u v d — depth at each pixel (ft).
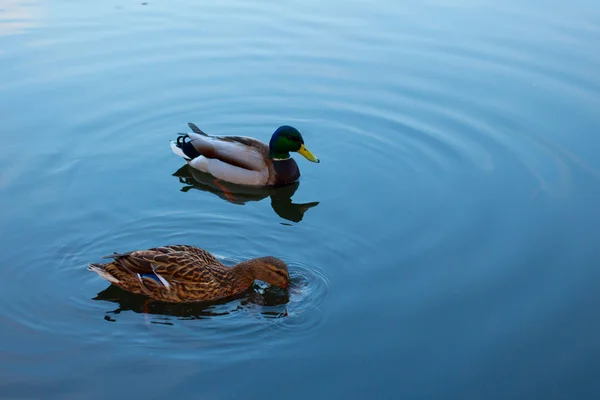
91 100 45.52
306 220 34.68
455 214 34.47
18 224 32.94
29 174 37.42
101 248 31.63
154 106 45.34
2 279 28.99
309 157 39.78
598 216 33.99
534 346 25.55
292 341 25.75
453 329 26.40
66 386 23.32
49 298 27.99
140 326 26.45
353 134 42.93
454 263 30.50
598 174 37.73
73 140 41.11
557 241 32.04
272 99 46.65
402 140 42.04
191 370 24.14
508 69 49.19
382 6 60.13
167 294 27.94
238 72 49.49
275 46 52.85
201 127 43.75
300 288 28.81
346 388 23.45
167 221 34.35
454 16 57.98
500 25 56.18
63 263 30.27
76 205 34.94
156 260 27.96
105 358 24.68
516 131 42.11
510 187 36.81
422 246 31.83
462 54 51.39
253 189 39.73
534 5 60.29
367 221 34.19
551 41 53.06
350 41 53.57
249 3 60.90
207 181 40.19
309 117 44.83
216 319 27.04
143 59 50.90
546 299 28.12
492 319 26.96
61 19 57.47
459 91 46.73
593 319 26.96
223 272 28.60
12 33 54.49
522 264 30.40
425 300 28.04
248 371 24.17
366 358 24.85
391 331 26.27
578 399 23.16
